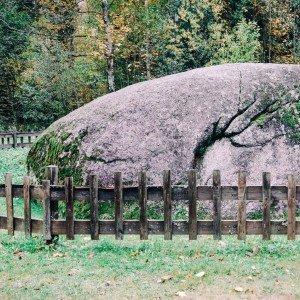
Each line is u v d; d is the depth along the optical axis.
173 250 8.49
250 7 33.72
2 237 9.57
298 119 12.35
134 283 6.85
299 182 11.54
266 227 8.24
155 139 11.91
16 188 8.85
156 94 12.59
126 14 30.86
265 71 12.96
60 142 12.94
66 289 6.60
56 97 31.62
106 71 32.88
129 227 8.50
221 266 7.44
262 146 11.88
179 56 29.64
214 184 8.30
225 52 28.03
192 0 29.89
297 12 34.44
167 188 8.36
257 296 6.24
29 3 36.59
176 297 6.25
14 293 6.43
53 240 8.79
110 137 12.16
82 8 35.75
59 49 30.55
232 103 12.26
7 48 32.31
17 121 33.88
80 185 11.89
